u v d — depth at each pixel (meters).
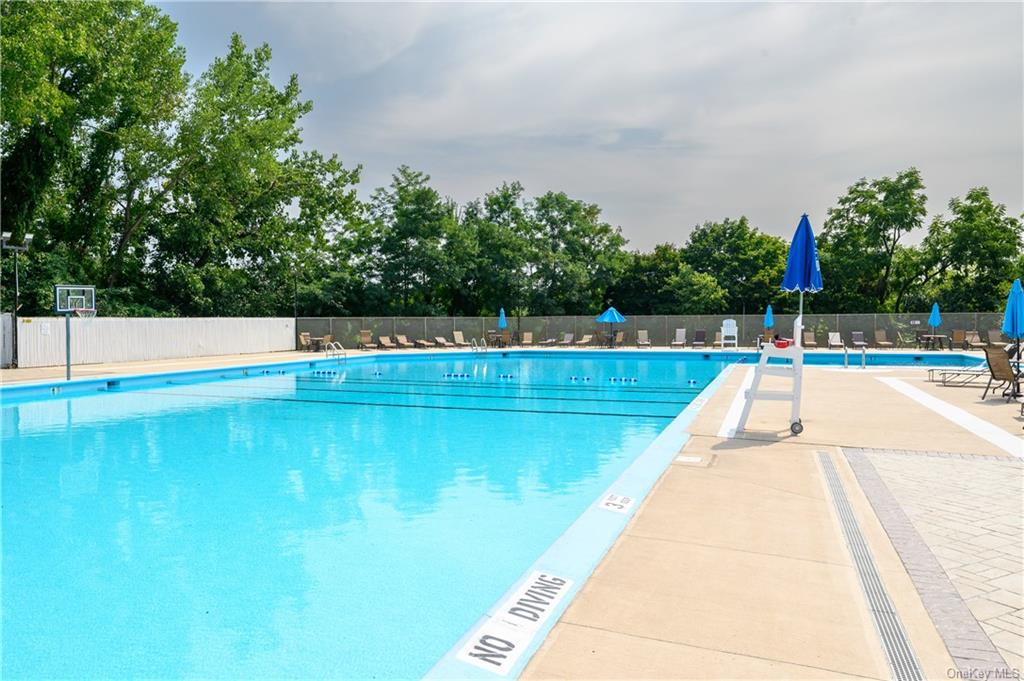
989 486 5.32
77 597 3.90
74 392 14.67
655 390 15.30
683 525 4.35
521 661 2.72
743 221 42.69
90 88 26.88
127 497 6.19
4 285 25.41
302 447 8.60
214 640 3.33
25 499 6.12
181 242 32.56
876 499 4.94
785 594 3.24
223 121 30.12
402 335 30.78
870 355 24.25
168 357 23.00
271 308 34.84
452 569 4.28
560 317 32.00
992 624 2.89
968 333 27.02
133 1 27.44
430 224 36.88
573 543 4.05
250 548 4.74
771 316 28.11
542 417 11.18
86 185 29.06
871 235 35.53
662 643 2.75
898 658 2.60
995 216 35.34
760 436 7.58
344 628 3.46
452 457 7.94
